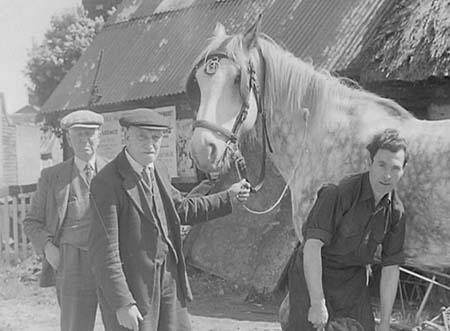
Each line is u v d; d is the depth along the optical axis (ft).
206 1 42.65
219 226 28.60
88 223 14.83
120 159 12.45
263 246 27.04
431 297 21.43
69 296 14.83
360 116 15.46
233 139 15.92
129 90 39.86
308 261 12.47
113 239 12.00
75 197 14.89
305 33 32.32
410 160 14.33
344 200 12.46
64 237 14.85
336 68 28.19
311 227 12.61
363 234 12.59
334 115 15.76
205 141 15.64
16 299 30.66
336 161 15.44
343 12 31.94
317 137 15.85
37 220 15.29
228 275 27.96
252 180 18.28
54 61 65.16
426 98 27.09
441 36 24.35
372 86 27.35
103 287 11.93
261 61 16.49
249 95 16.08
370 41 28.37
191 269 34.71
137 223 12.20
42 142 67.41
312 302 12.40
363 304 13.14
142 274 12.20
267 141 16.80
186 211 13.48
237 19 38.73
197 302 29.37
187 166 36.50
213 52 16.20
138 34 44.96
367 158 14.98
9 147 73.31
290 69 16.38
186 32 41.60
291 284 13.33
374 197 12.45
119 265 11.95
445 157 14.02
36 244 15.19
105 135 41.14
